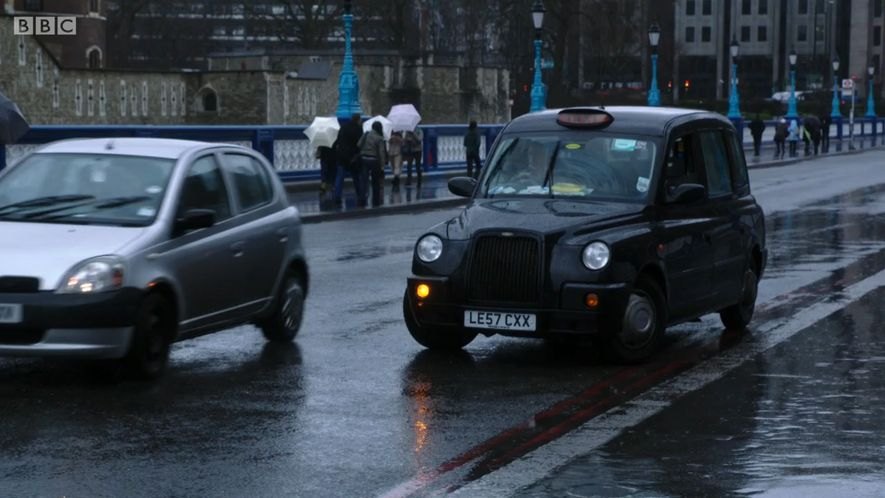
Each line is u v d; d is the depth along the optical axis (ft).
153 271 44.32
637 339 48.42
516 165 53.06
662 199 51.21
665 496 30.63
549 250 47.62
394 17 429.38
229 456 34.50
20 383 44.06
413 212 138.92
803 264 82.79
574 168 52.13
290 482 31.96
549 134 53.57
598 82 459.32
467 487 31.53
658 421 38.91
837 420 38.96
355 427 38.09
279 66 414.62
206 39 502.79
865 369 47.50
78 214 45.78
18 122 113.19
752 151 300.40
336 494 30.91
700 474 32.63
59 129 123.95
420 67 417.49
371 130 139.33
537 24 202.49
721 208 55.11
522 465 33.63
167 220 45.75
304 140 161.89
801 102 570.05
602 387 44.29
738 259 56.03
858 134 417.90
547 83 409.08
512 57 415.03
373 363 48.67
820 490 31.09
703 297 52.90
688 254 51.49
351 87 163.32
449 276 48.52
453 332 51.21
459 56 447.42
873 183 181.78
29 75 291.58
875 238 101.04
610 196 50.96
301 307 54.70
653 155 51.80
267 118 336.90
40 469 32.94
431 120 419.33
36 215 45.83
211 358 49.52
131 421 38.50
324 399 42.06
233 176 50.90
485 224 48.75
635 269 48.06
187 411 39.96
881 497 30.50
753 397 42.50
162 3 495.41
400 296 67.92
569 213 49.26
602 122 53.06
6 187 47.65
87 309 41.98
